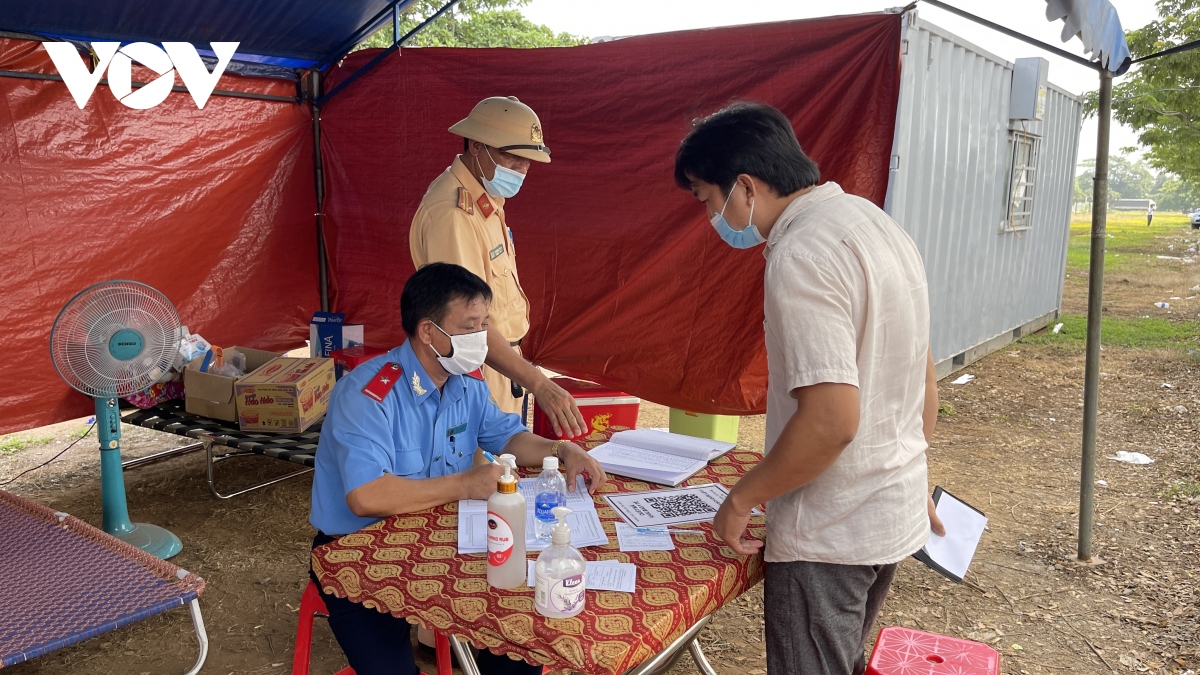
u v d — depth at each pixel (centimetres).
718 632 320
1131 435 591
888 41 379
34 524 331
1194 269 1842
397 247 578
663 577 174
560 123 482
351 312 618
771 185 167
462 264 307
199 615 280
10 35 446
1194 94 1259
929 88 597
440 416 220
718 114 173
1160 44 1192
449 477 212
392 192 571
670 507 213
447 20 1667
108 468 384
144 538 387
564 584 156
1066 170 994
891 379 163
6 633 250
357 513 196
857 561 166
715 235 448
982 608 337
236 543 403
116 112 502
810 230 157
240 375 453
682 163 175
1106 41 303
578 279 494
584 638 151
